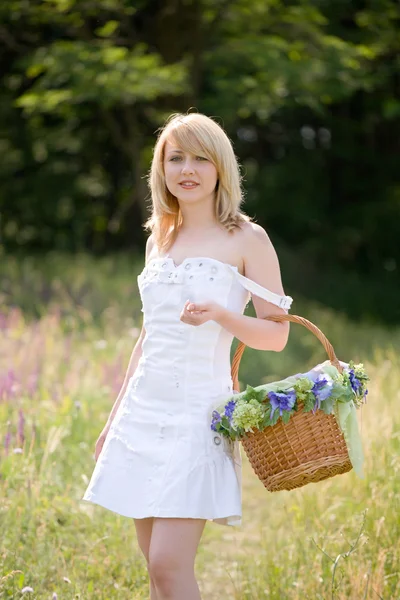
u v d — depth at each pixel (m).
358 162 25.53
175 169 3.93
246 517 6.65
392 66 20.08
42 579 4.75
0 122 21.33
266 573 5.10
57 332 10.01
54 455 6.36
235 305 3.90
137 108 19.41
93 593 4.66
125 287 13.40
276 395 3.56
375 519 5.20
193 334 3.82
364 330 15.28
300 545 5.16
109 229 22.97
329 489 6.06
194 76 17.97
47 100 16.70
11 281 14.07
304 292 20.53
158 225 4.15
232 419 3.63
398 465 5.56
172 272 3.90
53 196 22.91
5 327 9.94
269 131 24.97
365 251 25.11
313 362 11.88
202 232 4.00
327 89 18.16
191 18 17.62
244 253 3.92
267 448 3.66
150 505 3.68
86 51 16.11
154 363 3.87
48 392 7.59
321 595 4.56
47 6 17.25
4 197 22.83
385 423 6.31
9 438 5.79
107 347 9.88
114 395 7.72
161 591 3.67
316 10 18.31
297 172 24.83
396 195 25.06
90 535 5.48
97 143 22.11
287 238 25.28
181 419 3.77
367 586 4.38
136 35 18.12
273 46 17.17
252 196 24.61
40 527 5.22
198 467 3.70
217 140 3.91
